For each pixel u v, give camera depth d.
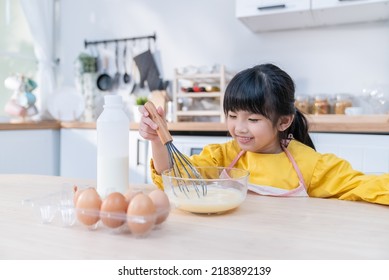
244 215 0.68
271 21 2.24
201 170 0.82
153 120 0.80
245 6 2.14
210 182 0.72
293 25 2.33
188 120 2.61
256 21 2.24
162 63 2.78
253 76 0.93
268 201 0.80
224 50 2.60
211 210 0.66
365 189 0.79
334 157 0.97
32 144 2.43
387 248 0.51
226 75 2.48
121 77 2.91
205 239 0.54
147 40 2.82
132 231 0.55
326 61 2.33
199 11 2.66
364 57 2.24
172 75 2.76
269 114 0.92
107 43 2.95
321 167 0.95
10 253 0.49
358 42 2.25
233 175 0.79
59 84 3.14
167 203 0.60
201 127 2.07
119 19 2.91
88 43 3.01
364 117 1.95
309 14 2.08
